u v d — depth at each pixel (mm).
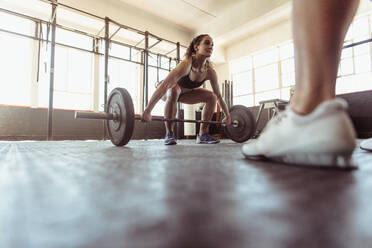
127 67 6102
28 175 431
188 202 254
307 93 511
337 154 471
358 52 4918
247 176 421
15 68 4578
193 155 909
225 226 185
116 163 635
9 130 4223
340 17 522
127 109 1537
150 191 309
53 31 3148
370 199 263
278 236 166
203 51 1978
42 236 167
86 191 308
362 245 151
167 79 1776
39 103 4781
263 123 5734
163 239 162
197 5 5559
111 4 5266
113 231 176
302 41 528
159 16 5961
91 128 4977
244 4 5516
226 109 2371
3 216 210
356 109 3873
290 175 427
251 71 6914
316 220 198
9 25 4590
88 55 5496
